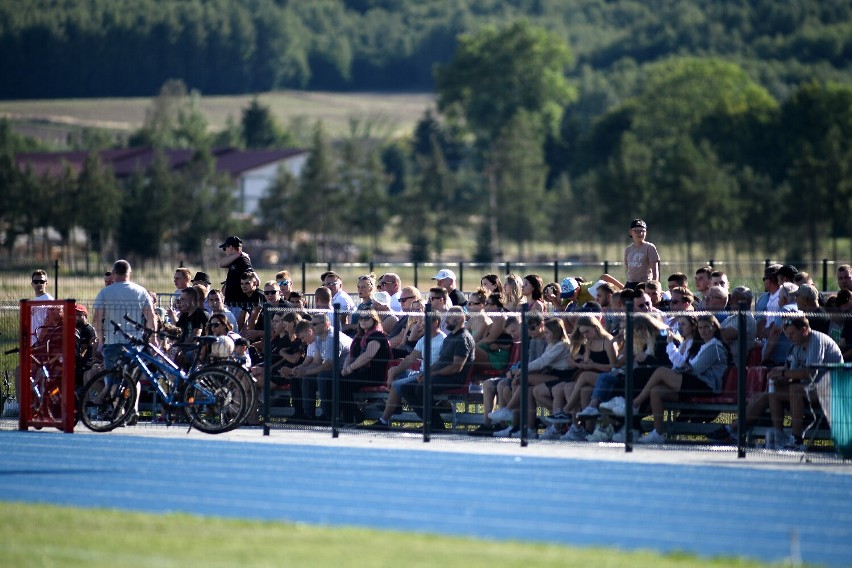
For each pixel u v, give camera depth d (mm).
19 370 49719
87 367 49344
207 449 40625
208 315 49594
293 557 25297
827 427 39750
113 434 44531
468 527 28719
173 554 25578
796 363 40625
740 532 28250
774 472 35844
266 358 44469
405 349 47062
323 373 45406
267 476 35344
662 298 51406
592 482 34188
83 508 30891
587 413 41906
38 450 40500
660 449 40500
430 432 43656
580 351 43250
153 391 46688
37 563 24844
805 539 27656
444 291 46812
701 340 41781
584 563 24891
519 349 44188
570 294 51844
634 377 41875
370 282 51594
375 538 27266
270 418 45750
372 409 45469
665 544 27109
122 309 46969
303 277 77312
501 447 41000
